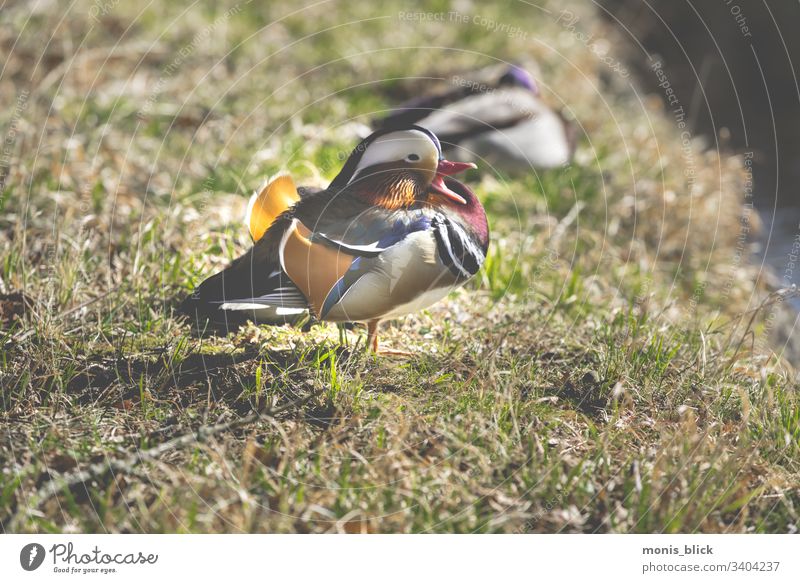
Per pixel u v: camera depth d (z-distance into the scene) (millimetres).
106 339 7172
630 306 8273
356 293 6500
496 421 6223
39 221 8820
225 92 11516
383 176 6660
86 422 6211
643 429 6551
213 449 5938
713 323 8648
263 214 6859
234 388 6637
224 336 7359
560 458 6023
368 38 14961
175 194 9750
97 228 8852
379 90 13703
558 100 13539
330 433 6156
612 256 9891
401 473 5781
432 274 6543
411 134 6621
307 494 5629
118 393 6543
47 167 9766
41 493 5469
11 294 7680
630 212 10750
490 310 8281
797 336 9391
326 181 10148
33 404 6406
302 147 10523
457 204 6766
